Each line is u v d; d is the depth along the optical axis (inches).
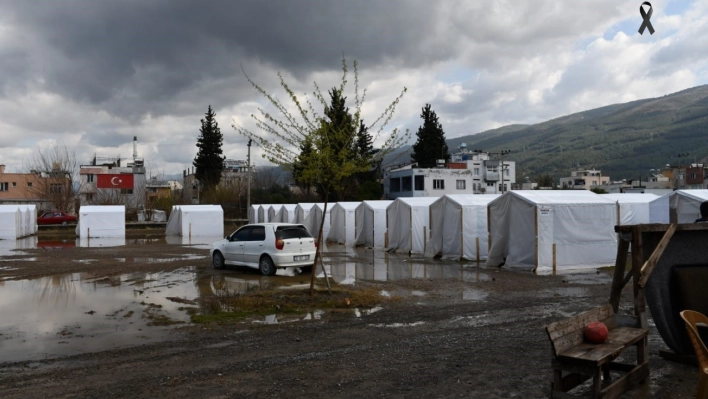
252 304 436.8
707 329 252.8
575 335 215.5
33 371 264.1
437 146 2938.0
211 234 1556.3
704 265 266.8
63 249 1061.8
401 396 219.8
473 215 827.4
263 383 237.9
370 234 1083.3
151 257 878.4
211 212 1561.3
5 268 722.2
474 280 594.2
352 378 244.1
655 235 256.8
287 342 317.4
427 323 368.8
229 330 353.4
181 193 2704.2
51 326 370.6
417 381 238.8
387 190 2989.7
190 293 507.8
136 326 369.1
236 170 3253.0
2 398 222.7
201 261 804.0
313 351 294.8
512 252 707.4
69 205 2313.0
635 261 247.6
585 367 196.2
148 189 3152.1
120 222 1504.7
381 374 249.8
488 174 3272.6
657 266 261.3
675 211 804.6
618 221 810.2
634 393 220.2
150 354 293.7
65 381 245.4
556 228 678.5
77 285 564.7
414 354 285.3
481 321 374.0
